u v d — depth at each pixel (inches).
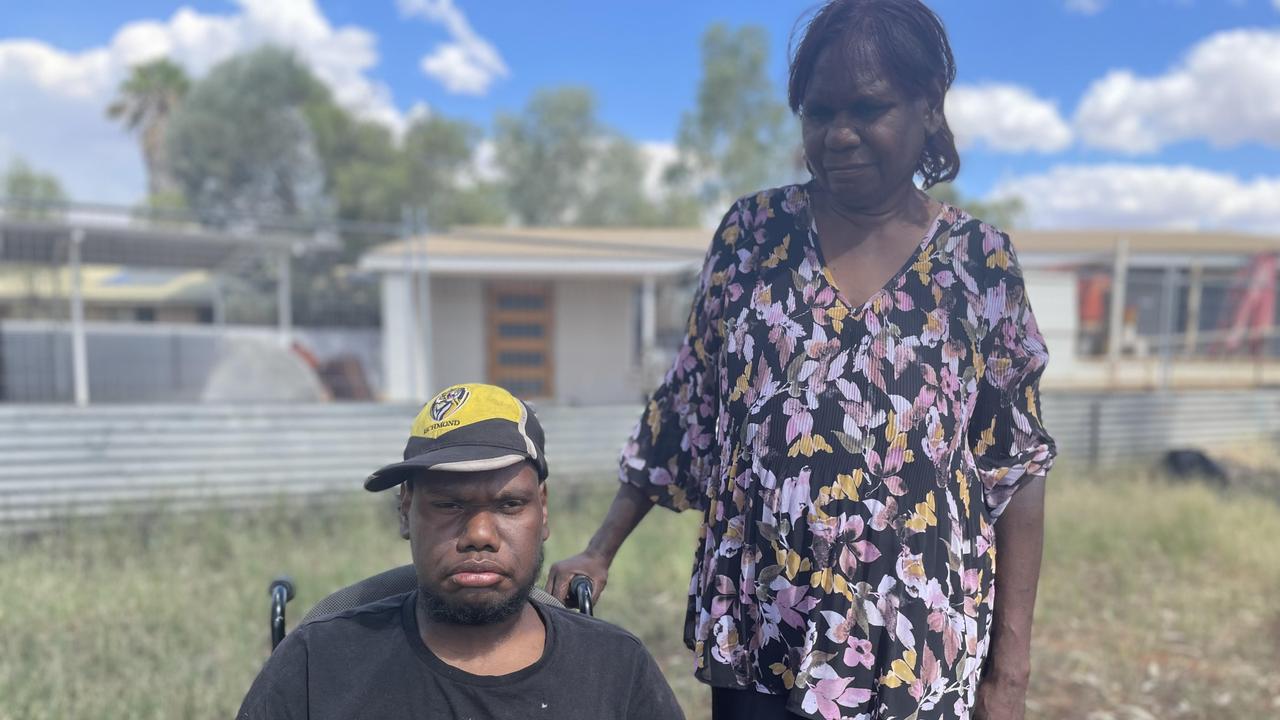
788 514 60.9
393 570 72.2
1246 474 364.8
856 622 59.3
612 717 60.4
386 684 57.1
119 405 230.4
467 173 1317.7
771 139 1546.5
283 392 519.2
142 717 131.0
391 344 510.9
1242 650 177.2
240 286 776.3
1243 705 150.8
